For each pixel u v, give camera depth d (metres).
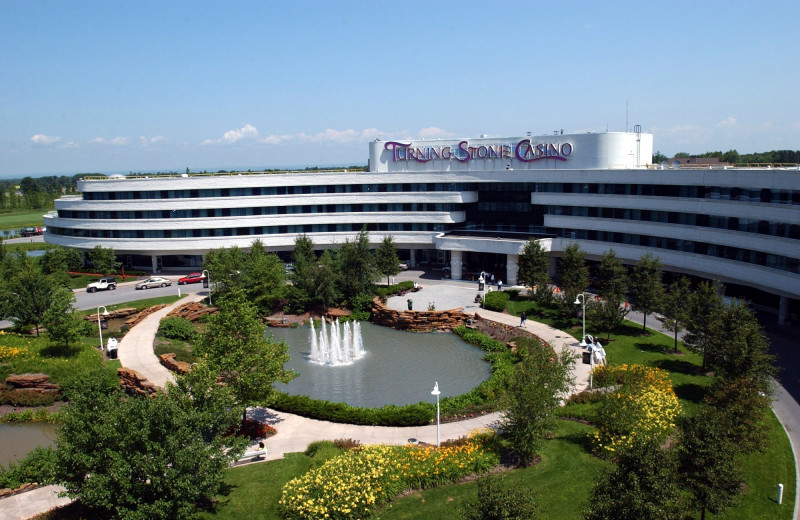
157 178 97.00
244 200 97.00
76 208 101.56
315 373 54.59
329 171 103.38
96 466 26.03
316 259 86.56
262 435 39.56
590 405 41.66
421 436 39.12
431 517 29.25
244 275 77.06
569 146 88.69
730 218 66.00
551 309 70.00
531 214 94.00
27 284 61.16
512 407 34.09
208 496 27.73
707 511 28.47
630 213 79.62
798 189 57.25
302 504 28.89
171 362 51.66
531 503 23.67
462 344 63.03
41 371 50.50
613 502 22.33
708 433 26.84
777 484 32.16
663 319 56.94
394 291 80.00
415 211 96.88
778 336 57.88
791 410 41.94
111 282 90.50
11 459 39.47
